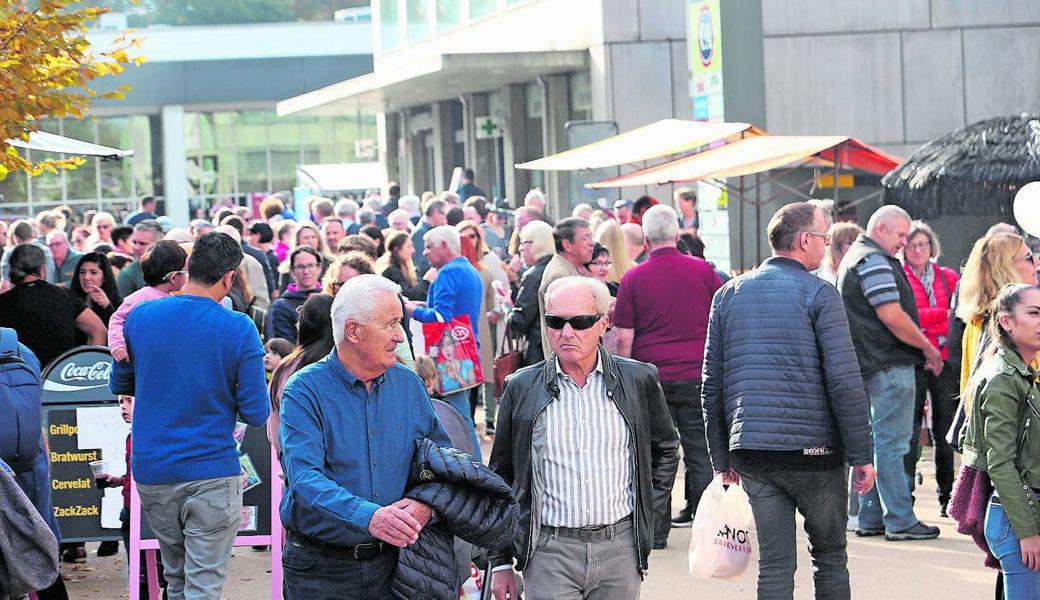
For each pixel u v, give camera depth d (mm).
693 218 23188
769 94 30250
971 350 10000
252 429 9531
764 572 8172
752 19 20953
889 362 11102
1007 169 16125
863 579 10227
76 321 12992
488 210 24031
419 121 44469
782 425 7980
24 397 8766
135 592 9164
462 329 13438
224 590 10641
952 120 30609
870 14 30328
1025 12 30562
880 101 30469
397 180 47500
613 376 6793
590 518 6707
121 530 10508
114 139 61344
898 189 16875
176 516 8055
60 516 10547
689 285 11367
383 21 48938
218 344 8000
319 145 63781
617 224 13992
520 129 35531
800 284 8086
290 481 5844
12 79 10664
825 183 25797
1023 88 30688
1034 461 7199
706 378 8406
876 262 11016
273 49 61406
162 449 7957
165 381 7980
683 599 9945
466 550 7051
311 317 8516
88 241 22656
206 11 99875
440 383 13367
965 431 7484
